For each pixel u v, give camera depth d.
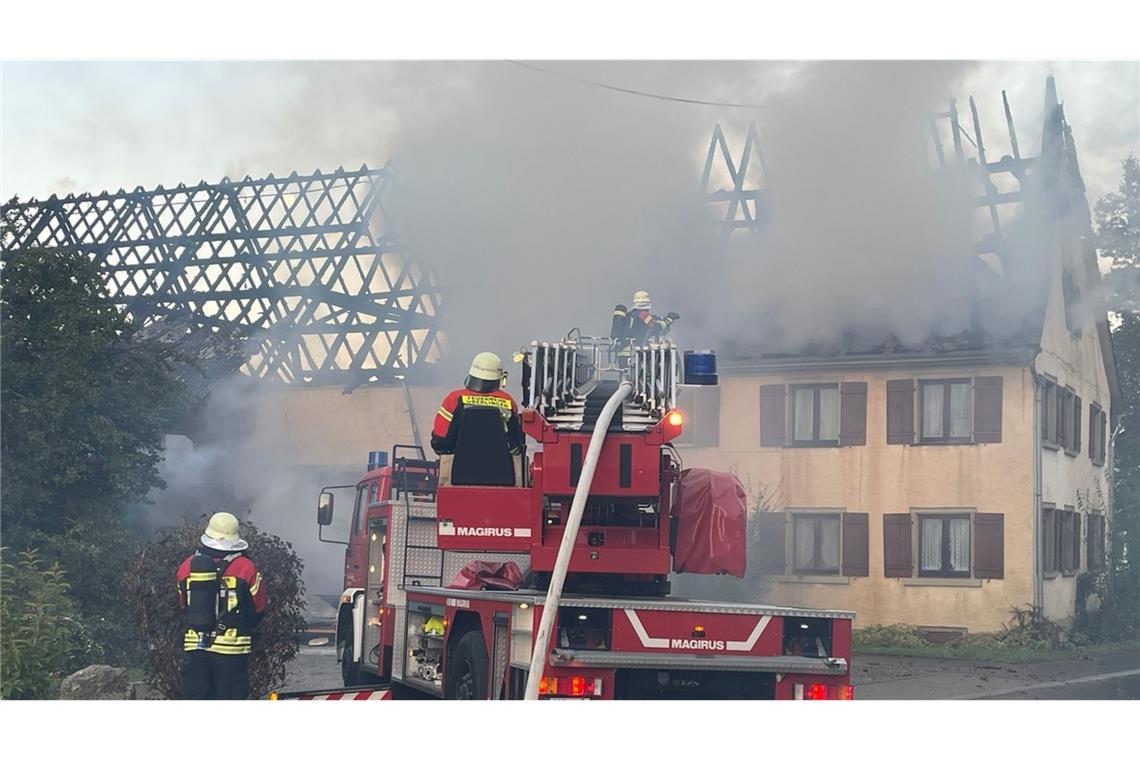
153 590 19.44
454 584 19.20
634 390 17.02
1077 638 43.72
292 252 58.00
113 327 30.12
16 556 26.95
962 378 43.50
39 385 28.89
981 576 42.38
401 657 21.17
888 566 43.62
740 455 45.97
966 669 35.28
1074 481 48.06
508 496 17.05
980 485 42.81
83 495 29.33
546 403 16.70
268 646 19.50
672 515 17.66
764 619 15.91
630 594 17.47
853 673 33.84
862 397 44.62
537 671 14.80
